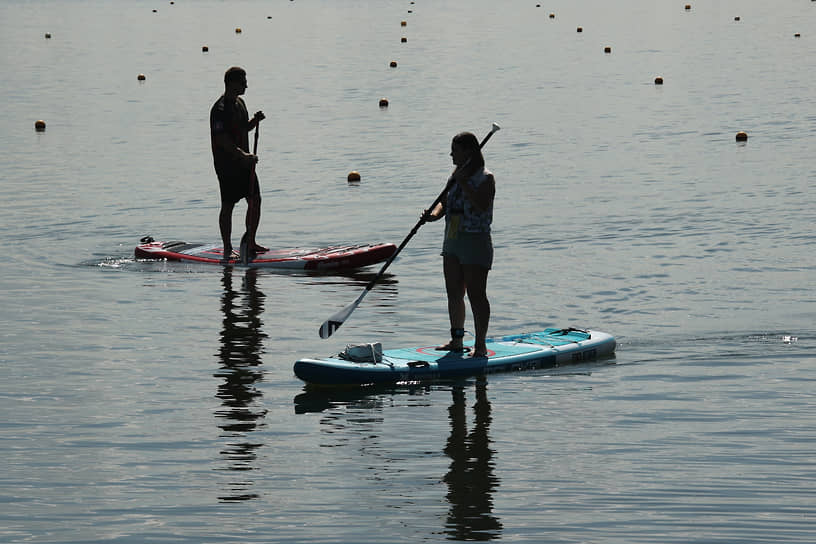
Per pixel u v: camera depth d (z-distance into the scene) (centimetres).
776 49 8200
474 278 1894
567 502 1323
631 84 6425
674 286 2409
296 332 2131
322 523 1276
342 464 1459
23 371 1883
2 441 1548
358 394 1766
